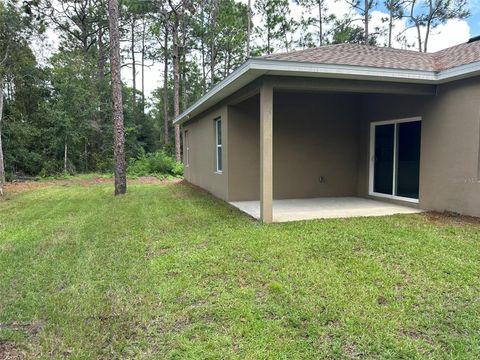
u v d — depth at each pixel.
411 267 3.65
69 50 21.73
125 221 6.16
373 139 8.39
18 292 3.27
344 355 2.26
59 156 17.38
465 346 2.33
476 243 4.43
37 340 2.49
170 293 3.16
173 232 5.32
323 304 2.88
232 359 2.23
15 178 15.02
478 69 5.34
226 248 4.38
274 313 2.77
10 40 13.89
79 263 4.00
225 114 8.05
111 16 9.55
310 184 8.66
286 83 5.62
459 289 3.14
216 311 2.82
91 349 2.37
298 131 8.48
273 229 5.25
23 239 5.08
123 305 2.97
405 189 7.48
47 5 21.33
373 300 2.95
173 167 16.48
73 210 7.44
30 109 17.16
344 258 3.94
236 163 8.09
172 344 2.41
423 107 6.81
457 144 6.14
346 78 5.84
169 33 24.09
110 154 19.53
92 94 18.81
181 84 27.16
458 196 6.18
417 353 2.26
